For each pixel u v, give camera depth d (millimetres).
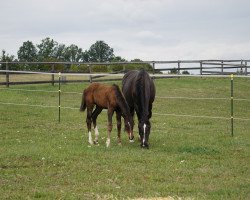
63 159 11055
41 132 15281
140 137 12977
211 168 10664
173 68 35938
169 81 33062
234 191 8633
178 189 8742
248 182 9422
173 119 19078
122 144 13625
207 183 9312
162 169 10359
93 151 12062
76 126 16750
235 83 33594
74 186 8844
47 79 31234
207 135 15359
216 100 25375
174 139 14523
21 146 12648
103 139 14406
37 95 24750
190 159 11531
